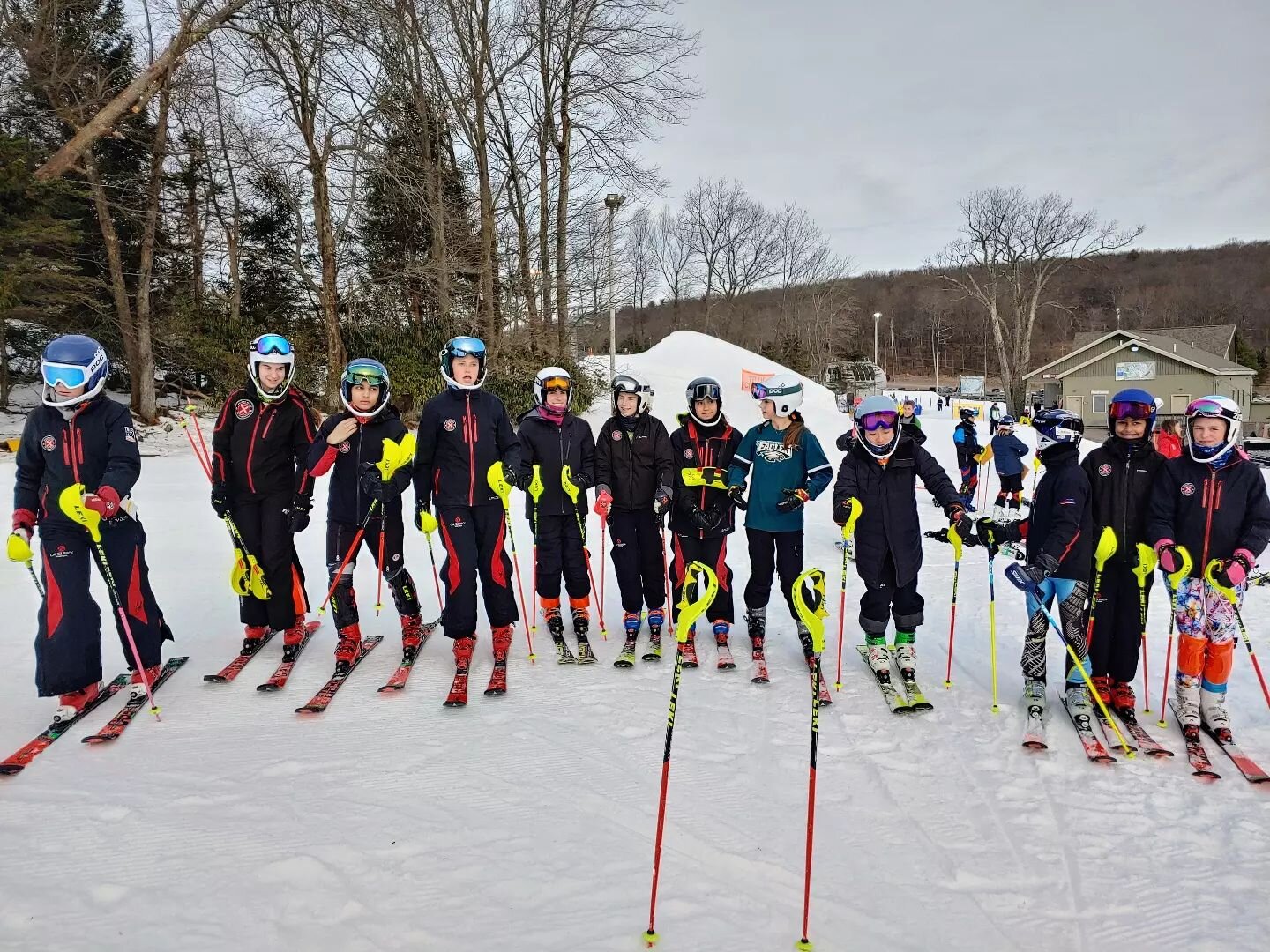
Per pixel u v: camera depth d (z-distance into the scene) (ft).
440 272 62.03
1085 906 7.93
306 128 58.75
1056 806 9.83
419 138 66.13
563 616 17.58
